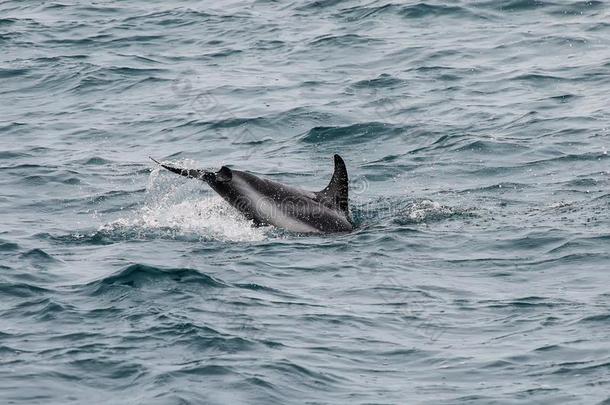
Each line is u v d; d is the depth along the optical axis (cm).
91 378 5056
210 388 4950
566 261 6638
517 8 13850
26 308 5916
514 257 6762
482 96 10962
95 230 7631
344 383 5059
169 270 6425
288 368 5169
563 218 7494
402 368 5234
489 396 4903
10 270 6544
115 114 11050
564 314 5788
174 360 5234
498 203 8000
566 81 11238
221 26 14300
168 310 5853
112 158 9675
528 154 9162
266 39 13588
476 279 6419
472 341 5512
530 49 12381
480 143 9475
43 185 8869
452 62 12119
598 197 7994
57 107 11381
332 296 6166
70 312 5838
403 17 13938
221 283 6312
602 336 5456
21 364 5181
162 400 4828
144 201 8425
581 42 12438
